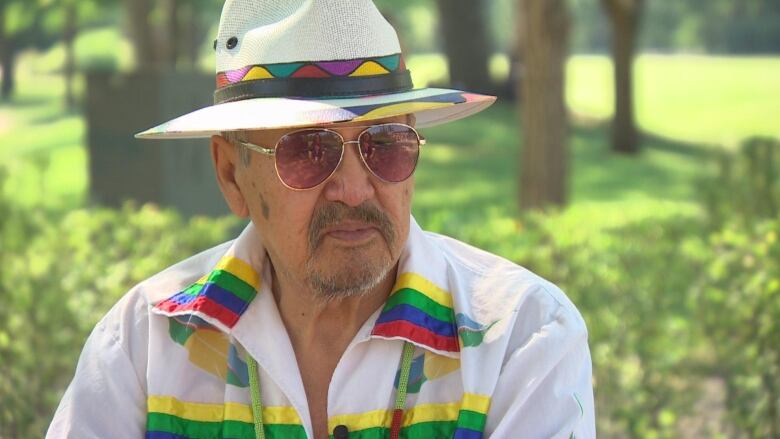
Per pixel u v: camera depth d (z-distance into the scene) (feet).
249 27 7.03
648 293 15.20
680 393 14.25
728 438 14.64
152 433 7.15
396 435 6.97
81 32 148.97
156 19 58.29
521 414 6.87
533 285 7.20
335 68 6.70
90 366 7.37
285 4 6.93
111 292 14.29
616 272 15.55
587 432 6.98
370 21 6.78
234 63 7.00
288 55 6.72
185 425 7.21
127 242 16.78
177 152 28.17
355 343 7.04
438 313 7.18
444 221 18.20
